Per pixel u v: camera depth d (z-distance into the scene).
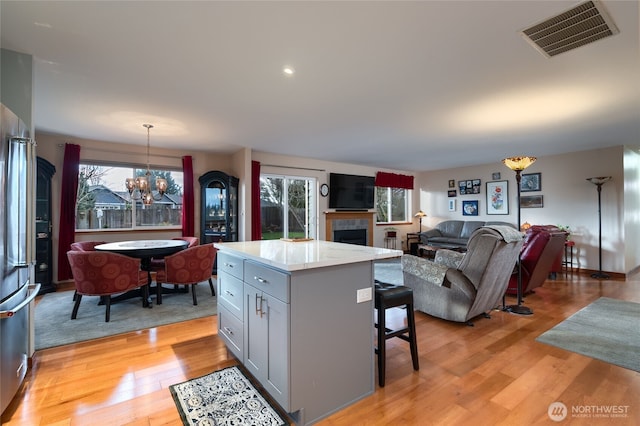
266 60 2.32
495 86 2.77
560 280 5.02
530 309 3.51
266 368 1.82
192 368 2.23
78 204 4.81
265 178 6.19
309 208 6.77
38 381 2.04
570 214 5.80
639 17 1.79
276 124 3.95
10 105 2.17
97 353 2.46
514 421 1.65
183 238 4.88
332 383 1.77
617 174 5.27
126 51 2.19
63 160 4.56
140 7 1.71
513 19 1.82
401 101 3.14
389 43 2.08
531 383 2.02
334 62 2.35
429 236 7.59
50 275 4.31
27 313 2.11
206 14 1.77
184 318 3.25
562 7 1.72
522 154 6.00
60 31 1.95
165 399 1.85
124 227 5.15
